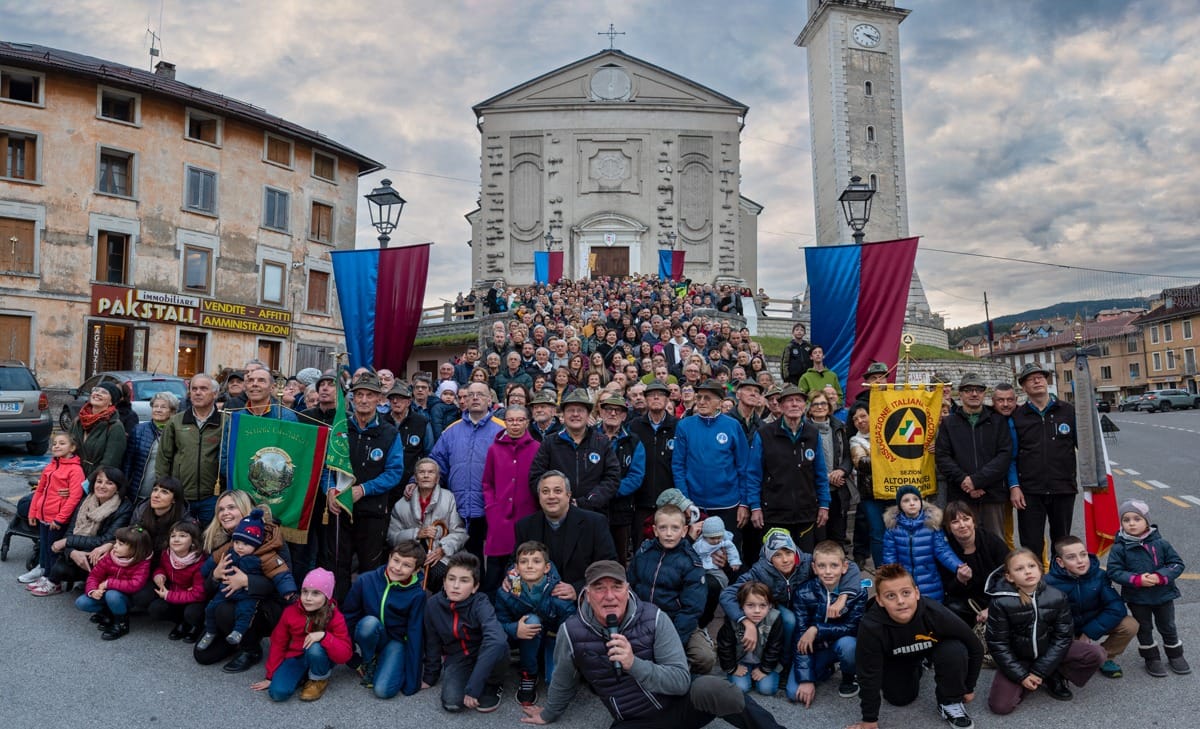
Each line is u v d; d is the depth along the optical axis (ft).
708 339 55.11
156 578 20.13
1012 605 16.26
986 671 18.63
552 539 18.97
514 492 21.21
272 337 99.91
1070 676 16.74
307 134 103.19
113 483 22.82
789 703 17.15
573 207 144.87
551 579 17.76
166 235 90.27
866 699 15.60
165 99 90.33
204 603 19.88
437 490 21.76
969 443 22.85
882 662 15.75
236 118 96.27
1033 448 22.53
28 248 81.97
